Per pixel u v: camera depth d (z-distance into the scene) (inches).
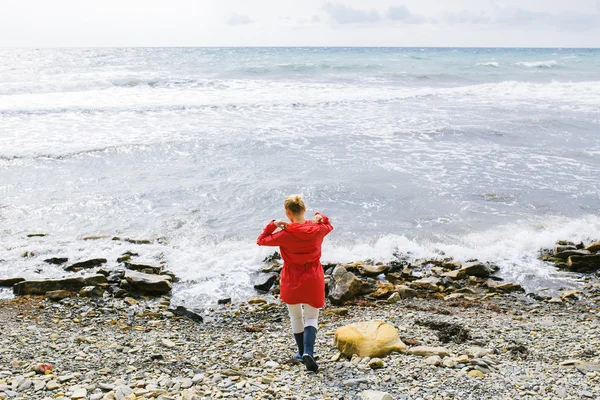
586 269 366.0
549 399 175.2
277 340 252.5
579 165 593.0
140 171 534.9
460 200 476.7
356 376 197.3
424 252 380.2
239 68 1502.2
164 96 992.9
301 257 199.3
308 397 178.1
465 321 278.4
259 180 514.6
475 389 183.8
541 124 799.7
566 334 260.8
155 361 217.0
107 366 209.0
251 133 697.0
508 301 319.0
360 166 570.3
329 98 1011.9
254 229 409.1
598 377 195.3
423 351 221.1
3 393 174.1
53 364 207.8
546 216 445.1
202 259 359.3
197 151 605.3
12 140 622.5
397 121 804.6
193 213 434.9
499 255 380.5
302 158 593.3
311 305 202.8
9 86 1009.5
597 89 1255.5
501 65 1987.0
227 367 213.0
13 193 462.6
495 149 656.4
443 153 631.8
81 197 461.4
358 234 403.9
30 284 306.7
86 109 828.0
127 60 1952.5
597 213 452.4
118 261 349.7
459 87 1291.8
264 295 319.6
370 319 282.8
